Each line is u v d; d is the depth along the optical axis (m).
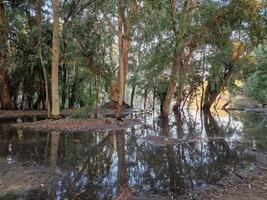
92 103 25.59
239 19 23.56
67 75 32.66
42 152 13.17
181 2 27.22
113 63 32.19
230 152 13.69
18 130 18.56
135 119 25.52
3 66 27.41
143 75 38.06
